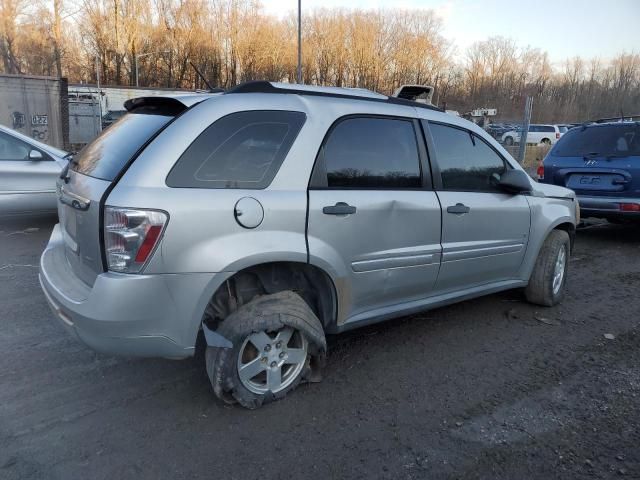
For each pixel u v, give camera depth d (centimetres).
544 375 362
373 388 337
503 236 434
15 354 367
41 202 733
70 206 305
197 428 289
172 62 5303
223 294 302
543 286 485
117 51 5041
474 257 411
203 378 343
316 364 333
